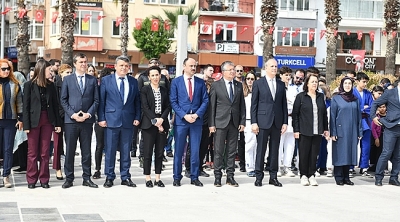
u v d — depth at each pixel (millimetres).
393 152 13672
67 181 12164
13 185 12273
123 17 40750
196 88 12711
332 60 36719
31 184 11977
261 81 13000
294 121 13305
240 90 12906
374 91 15125
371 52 52500
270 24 35125
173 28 46188
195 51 49312
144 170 12500
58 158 13164
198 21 49500
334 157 13430
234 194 11906
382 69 52000
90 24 47688
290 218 9820
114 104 12297
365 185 13594
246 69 50188
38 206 10219
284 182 13609
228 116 12742
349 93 13547
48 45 49688
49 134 12016
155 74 12422
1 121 11852
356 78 15758
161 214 9867
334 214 10227
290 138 14477
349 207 10891
